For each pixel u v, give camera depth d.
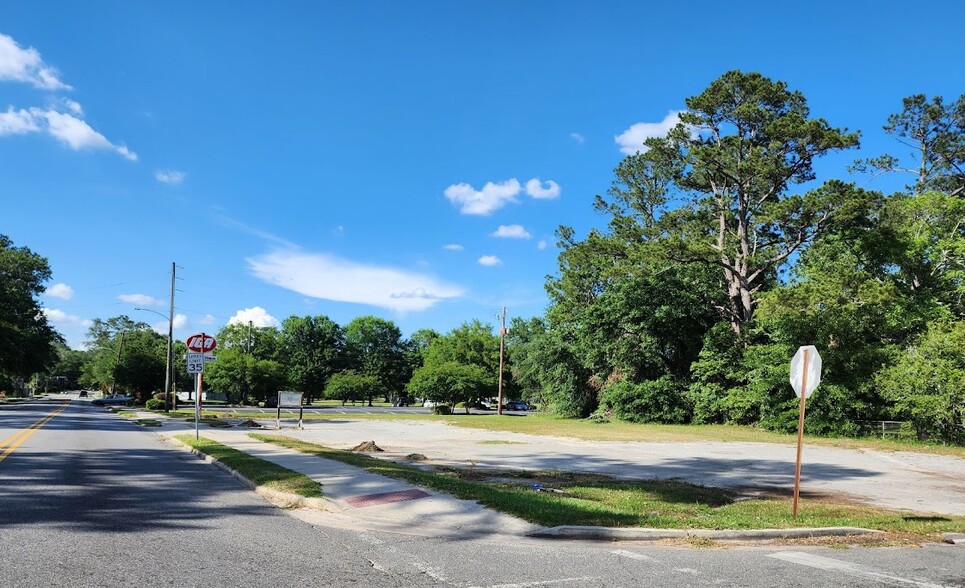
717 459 20.05
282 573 5.97
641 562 6.89
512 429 33.50
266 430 29.86
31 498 9.48
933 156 46.84
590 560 6.92
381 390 104.94
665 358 45.28
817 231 37.75
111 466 13.97
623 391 42.22
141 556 6.38
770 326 37.81
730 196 46.00
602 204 57.00
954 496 13.81
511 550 7.35
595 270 51.75
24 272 73.31
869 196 34.50
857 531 8.98
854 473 17.36
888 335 34.81
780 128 37.53
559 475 14.45
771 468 17.94
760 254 41.91
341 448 20.50
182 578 5.66
